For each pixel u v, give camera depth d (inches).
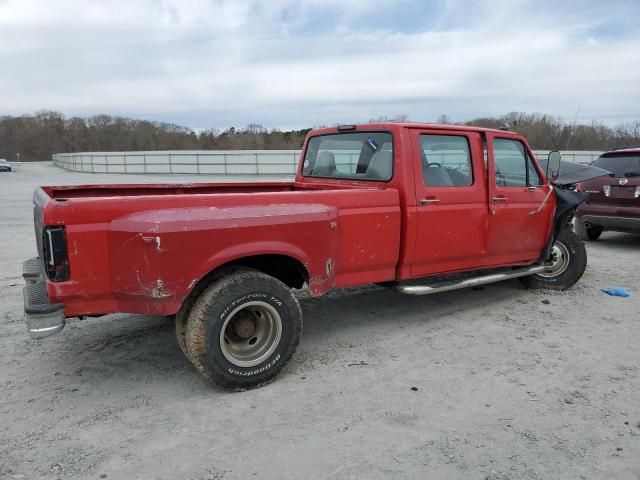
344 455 118.0
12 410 138.3
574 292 254.8
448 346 184.9
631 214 347.6
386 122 192.9
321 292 161.8
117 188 201.0
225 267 150.6
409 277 193.0
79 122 4291.3
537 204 227.9
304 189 229.1
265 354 151.8
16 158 4005.9
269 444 122.6
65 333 195.0
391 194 180.9
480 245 209.5
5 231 453.1
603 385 153.5
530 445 122.0
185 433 127.6
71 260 127.9
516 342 188.5
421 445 122.0
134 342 186.5
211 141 3447.3
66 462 115.1
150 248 129.7
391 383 155.1
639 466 114.1
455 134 200.2
